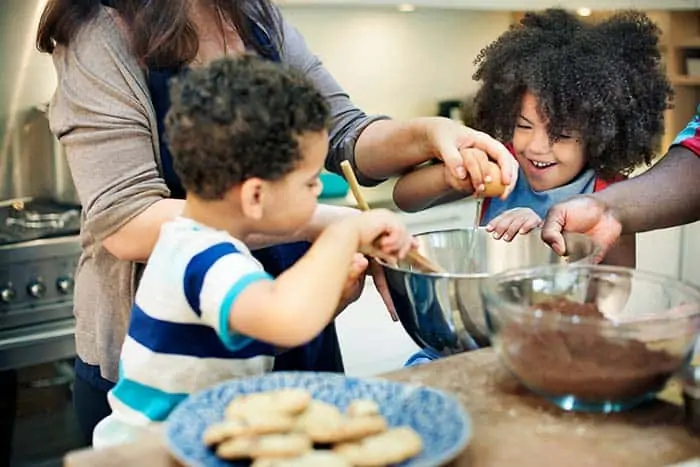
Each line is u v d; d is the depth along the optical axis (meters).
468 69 2.92
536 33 1.50
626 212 1.23
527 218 1.23
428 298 0.98
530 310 0.82
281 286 0.88
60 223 2.20
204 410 0.78
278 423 0.73
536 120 1.42
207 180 0.95
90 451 0.75
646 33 1.52
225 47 1.26
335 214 1.16
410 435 0.73
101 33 1.16
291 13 2.59
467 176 1.20
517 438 0.77
